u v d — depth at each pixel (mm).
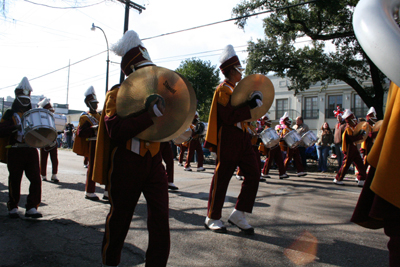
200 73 28969
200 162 10641
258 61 16000
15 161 4234
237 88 3783
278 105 30500
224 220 4391
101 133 2467
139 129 2189
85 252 3188
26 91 4367
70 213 4582
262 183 8125
